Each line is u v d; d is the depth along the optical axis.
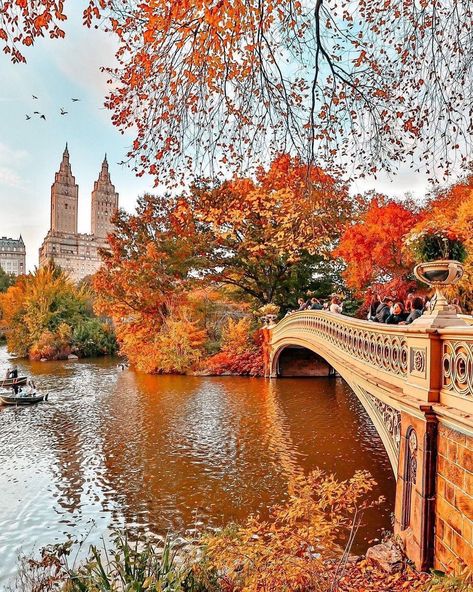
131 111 4.82
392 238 20.19
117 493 8.85
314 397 18.72
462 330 3.84
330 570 4.26
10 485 9.34
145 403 17.73
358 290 23.64
